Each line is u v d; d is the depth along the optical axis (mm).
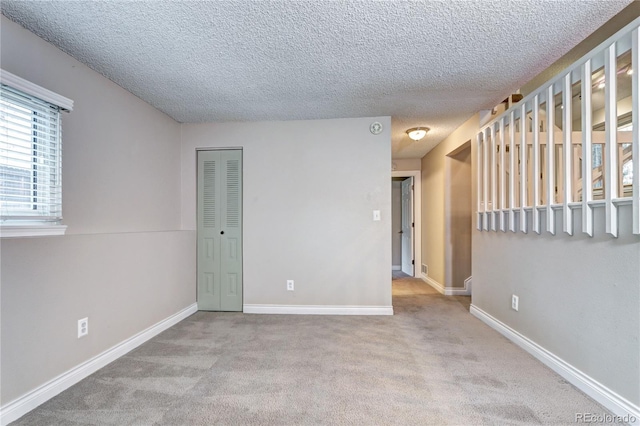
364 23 1705
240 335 2699
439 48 1958
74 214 2027
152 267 2701
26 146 1646
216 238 3479
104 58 2047
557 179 2521
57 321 1803
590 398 1730
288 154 3387
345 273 3328
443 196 4340
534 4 1553
